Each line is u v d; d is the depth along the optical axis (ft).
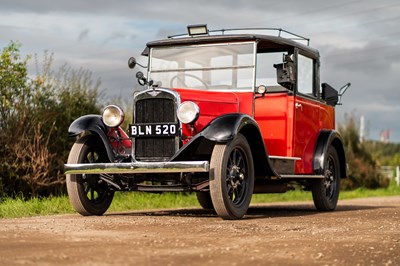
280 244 16.85
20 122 37.37
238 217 25.03
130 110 44.73
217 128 24.09
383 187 77.56
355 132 77.82
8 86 38.22
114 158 25.70
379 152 87.86
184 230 20.03
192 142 24.34
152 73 29.22
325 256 15.06
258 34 27.99
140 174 26.91
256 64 27.66
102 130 26.16
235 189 25.38
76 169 25.46
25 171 37.52
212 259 14.16
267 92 29.14
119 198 38.55
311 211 32.42
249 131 25.99
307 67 31.14
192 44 28.73
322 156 31.30
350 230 20.66
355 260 14.64
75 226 20.77
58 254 14.23
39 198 37.42
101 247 15.49
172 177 26.58
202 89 28.30
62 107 40.78
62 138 39.91
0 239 16.71
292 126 28.96
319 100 32.37
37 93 39.83
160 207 36.76
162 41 29.14
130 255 14.32
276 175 26.94
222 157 24.17
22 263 13.01
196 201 40.63
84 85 42.39
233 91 27.66
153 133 25.32
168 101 25.30
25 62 39.11
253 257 14.56
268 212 31.37
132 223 22.27
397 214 28.58
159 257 14.16
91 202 27.22
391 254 15.58
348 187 72.49
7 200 33.76
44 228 19.95
